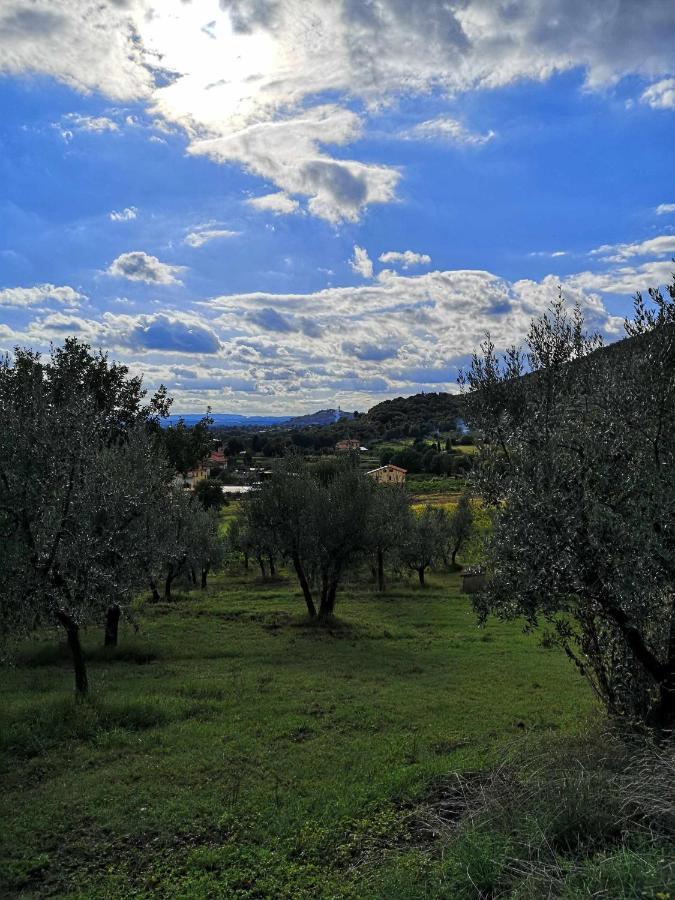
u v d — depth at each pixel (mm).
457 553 47625
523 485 7395
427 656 18656
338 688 14406
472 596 8484
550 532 6965
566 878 4422
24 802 8156
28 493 11148
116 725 11242
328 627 23562
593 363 8297
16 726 10758
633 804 5629
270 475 26203
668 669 7777
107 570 12984
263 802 7973
